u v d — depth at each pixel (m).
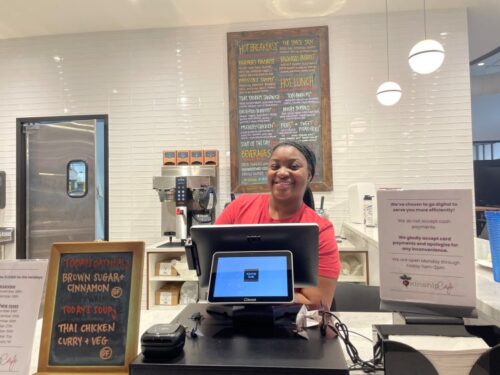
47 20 3.28
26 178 3.63
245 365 0.70
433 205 0.80
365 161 3.27
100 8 3.09
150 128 3.48
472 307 0.77
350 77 3.29
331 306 1.51
